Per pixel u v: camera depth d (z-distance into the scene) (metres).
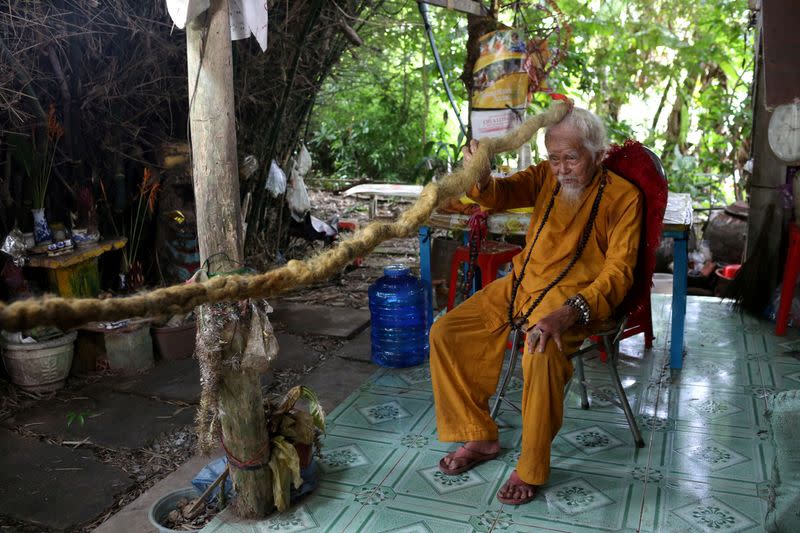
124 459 3.16
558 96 2.76
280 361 4.23
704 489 2.73
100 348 4.09
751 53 7.90
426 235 4.06
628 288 2.67
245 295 1.48
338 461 3.03
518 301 2.92
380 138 10.46
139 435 3.35
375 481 2.87
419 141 10.24
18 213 3.95
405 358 4.05
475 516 2.61
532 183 3.03
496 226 3.71
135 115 4.46
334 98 9.59
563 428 3.27
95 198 4.41
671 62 8.43
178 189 4.45
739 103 7.99
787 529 2.36
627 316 2.96
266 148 5.20
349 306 5.31
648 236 2.80
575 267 2.81
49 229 4.00
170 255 4.51
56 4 3.88
